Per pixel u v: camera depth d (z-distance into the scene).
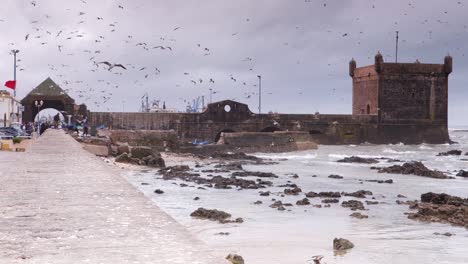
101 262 5.65
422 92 105.19
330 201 28.88
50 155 24.20
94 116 91.94
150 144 78.25
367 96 107.81
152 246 6.30
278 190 34.59
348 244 17.36
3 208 8.80
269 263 14.98
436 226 21.73
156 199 29.14
